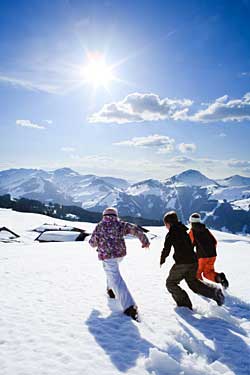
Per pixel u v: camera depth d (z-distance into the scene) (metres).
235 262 14.17
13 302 6.51
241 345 4.84
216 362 4.18
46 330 5.07
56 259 13.48
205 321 5.84
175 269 6.52
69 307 6.32
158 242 30.73
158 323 5.66
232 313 6.44
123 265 12.23
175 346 4.68
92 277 9.45
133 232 6.58
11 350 4.32
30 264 11.71
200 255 8.04
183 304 6.47
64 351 4.36
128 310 5.87
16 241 43.16
